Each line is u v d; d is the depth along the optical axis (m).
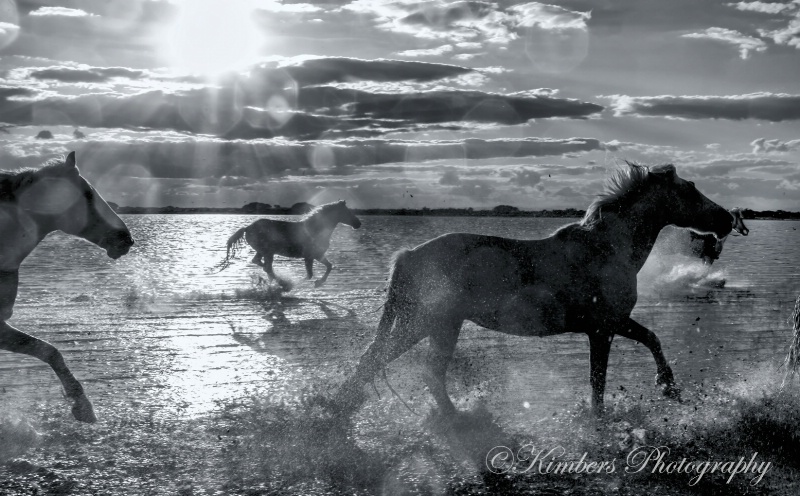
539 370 9.62
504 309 7.25
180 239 55.38
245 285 20.39
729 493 5.75
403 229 80.56
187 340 11.78
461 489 5.76
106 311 14.99
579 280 7.40
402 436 6.88
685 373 9.60
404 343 7.18
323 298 17.62
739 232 9.33
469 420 7.13
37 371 9.49
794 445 6.69
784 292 18.62
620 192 7.83
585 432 6.97
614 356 10.66
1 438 6.62
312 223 20.22
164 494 5.61
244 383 8.84
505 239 7.48
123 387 8.65
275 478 5.93
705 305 16.17
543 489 5.79
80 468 6.05
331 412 7.07
